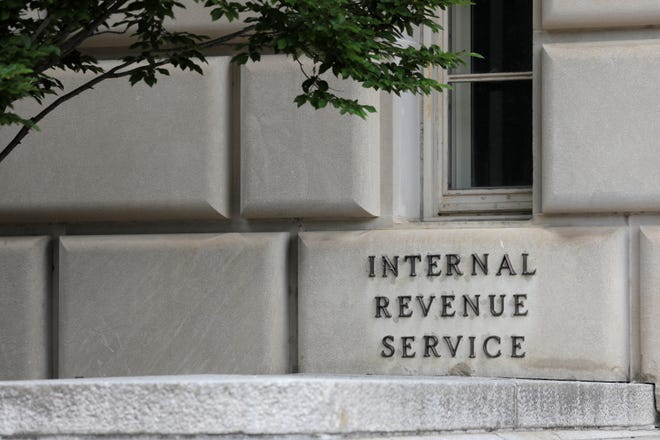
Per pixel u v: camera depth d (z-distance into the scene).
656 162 14.79
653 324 14.74
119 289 15.86
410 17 12.06
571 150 14.98
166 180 15.69
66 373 15.98
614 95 14.90
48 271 16.19
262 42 12.00
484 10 16.03
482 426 11.47
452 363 15.12
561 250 14.93
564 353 14.91
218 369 15.57
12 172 16.03
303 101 11.91
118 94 15.84
